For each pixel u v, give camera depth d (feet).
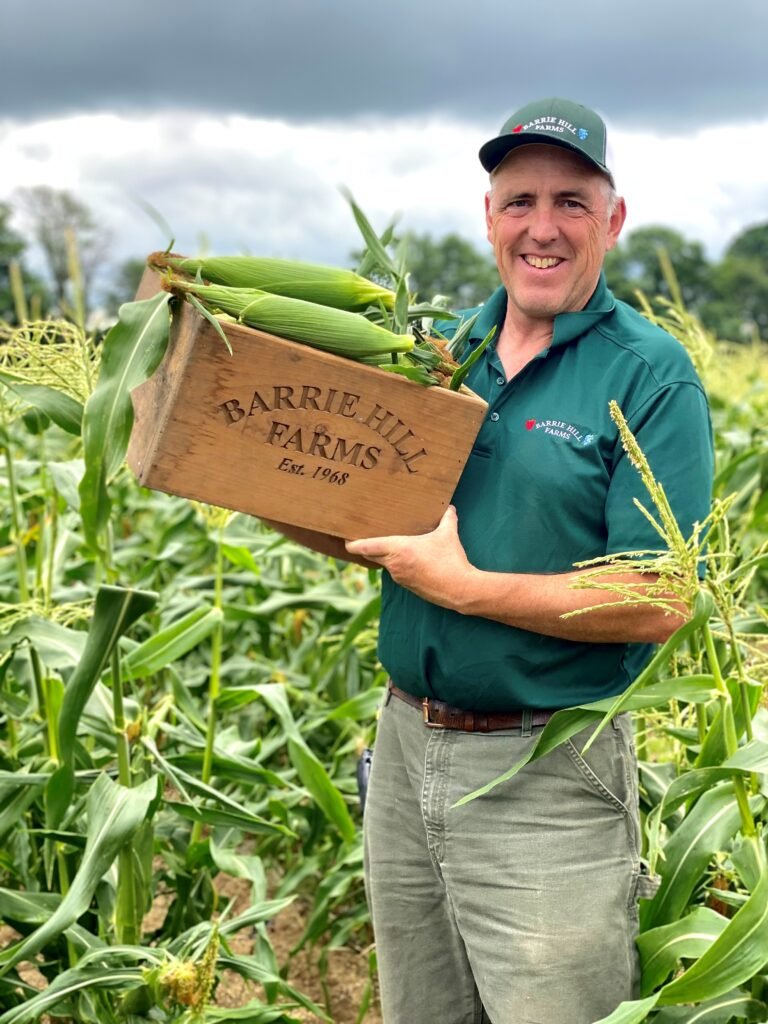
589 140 9.36
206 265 8.87
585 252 9.55
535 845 9.53
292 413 8.64
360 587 19.81
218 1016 10.54
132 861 10.92
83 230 199.93
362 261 9.70
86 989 10.59
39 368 10.33
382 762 10.85
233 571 20.71
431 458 8.98
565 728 8.94
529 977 9.39
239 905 16.98
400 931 10.83
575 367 9.51
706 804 9.27
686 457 9.13
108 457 8.34
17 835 13.34
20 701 13.41
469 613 9.17
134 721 11.19
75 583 19.52
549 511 9.36
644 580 8.99
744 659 12.10
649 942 9.36
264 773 13.14
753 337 38.04
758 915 8.45
